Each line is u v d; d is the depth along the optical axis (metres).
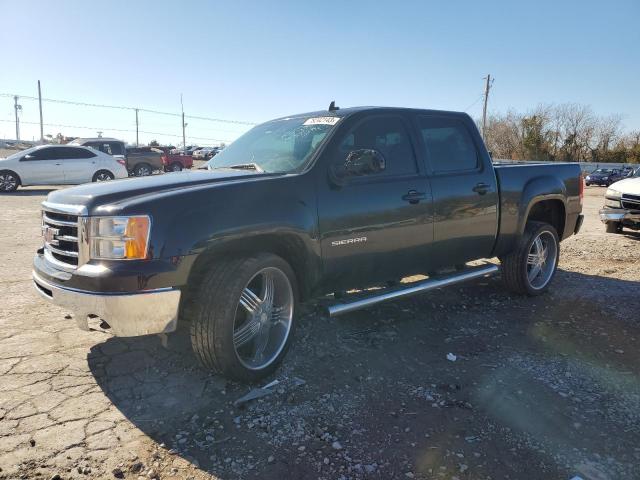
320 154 3.87
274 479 2.55
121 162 20.56
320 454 2.76
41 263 3.56
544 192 5.58
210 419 3.05
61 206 3.34
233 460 2.69
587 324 4.83
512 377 3.70
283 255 3.84
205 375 3.60
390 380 3.62
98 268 3.04
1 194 16.67
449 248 4.76
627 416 3.20
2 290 5.42
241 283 3.29
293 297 3.71
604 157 63.31
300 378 3.62
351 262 3.99
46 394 3.29
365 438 2.91
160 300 3.04
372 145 4.27
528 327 4.73
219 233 3.22
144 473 2.57
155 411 3.13
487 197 5.01
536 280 5.82
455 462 2.71
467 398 3.39
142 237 3.02
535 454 2.80
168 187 3.38
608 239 9.89
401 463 2.70
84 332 4.32
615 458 2.78
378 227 4.09
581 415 3.20
